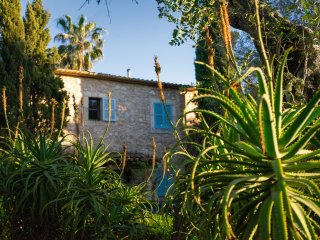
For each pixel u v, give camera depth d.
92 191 5.28
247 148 2.99
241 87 3.79
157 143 18.45
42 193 5.19
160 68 4.23
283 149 2.89
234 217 2.88
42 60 16.55
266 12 7.86
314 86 8.02
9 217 5.42
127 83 18.39
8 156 5.53
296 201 2.79
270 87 2.98
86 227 5.30
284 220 2.59
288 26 7.73
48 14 17.12
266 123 2.71
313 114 2.90
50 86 15.93
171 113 18.94
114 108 17.91
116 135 17.77
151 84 18.73
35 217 5.28
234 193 2.71
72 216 5.00
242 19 8.12
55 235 5.30
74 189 5.15
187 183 3.30
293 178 2.68
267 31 7.96
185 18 7.72
